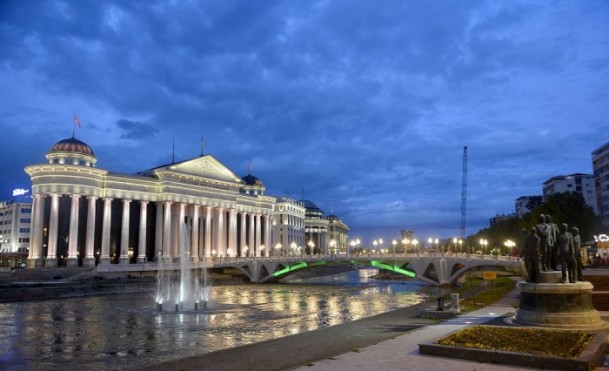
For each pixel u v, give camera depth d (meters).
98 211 154.12
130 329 51.97
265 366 25.27
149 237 165.88
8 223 191.12
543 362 20.83
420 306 58.19
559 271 32.69
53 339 46.31
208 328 52.03
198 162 171.50
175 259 162.88
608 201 151.88
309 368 21.80
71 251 133.75
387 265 119.00
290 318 59.91
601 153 157.62
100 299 88.81
